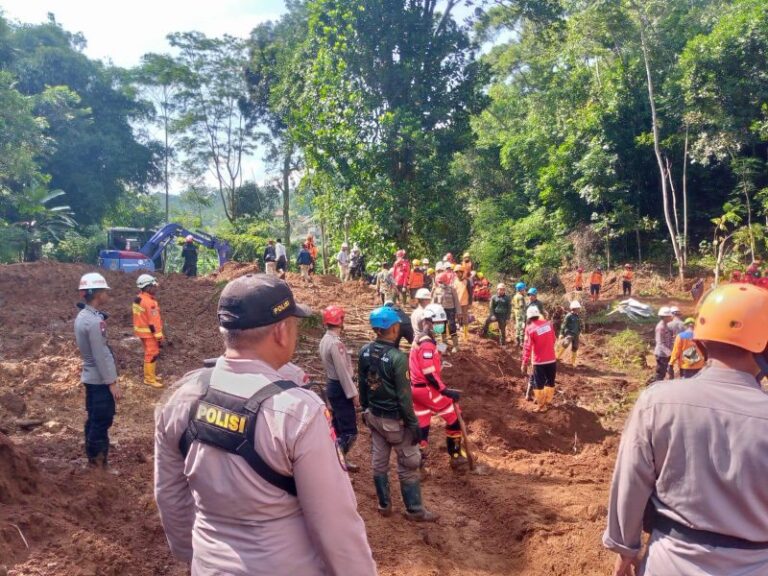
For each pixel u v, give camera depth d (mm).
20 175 32375
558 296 27656
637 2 34500
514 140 43469
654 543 2395
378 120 30016
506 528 6438
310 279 24844
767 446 2199
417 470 6371
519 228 40250
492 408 10773
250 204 55719
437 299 15266
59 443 7086
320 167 30625
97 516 5359
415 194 30172
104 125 51250
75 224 40969
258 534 2045
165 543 5199
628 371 16594
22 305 14273
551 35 35219
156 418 2312
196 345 12500
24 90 48219
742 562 2201
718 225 30828
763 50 31234
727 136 31703
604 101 37875
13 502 4961
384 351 6117
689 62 32469
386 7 30594
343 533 2029
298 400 2068
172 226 28656
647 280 33875
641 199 38688
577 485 7855
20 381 9742
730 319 2355
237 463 2029
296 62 33188
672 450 2309
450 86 32625
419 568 5301
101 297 6469
